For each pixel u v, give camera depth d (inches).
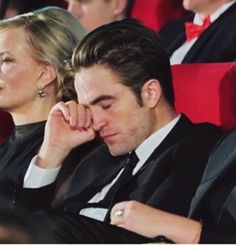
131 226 231.6
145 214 232.1
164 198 248.4
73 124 282.7
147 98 261.1
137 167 264.4
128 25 263.0
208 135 261.4
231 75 290.7
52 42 311.1
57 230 207.9
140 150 264.1
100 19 422.3
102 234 212.7
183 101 299.7
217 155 250.4
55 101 318.0
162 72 262.7
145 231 230.4
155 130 264.4
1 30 317.1
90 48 261.4
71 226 211.9
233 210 238.2
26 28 314.7
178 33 422.6
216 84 292.5
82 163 289.0
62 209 280.5
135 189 260.2
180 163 255.0
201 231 228.8
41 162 289.4
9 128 358.0
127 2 427.8
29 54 313.4
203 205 243.1
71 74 307.1
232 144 250.2
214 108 292.7
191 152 256.8
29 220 163.6
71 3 424.2
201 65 302.7
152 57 260.7
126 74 258.8
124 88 260.2
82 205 275.7
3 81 315.9
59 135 288.4
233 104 289.9
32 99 316.8
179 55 412.5
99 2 419.8
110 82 259.8
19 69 313.9
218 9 397.4
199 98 296.4
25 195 285.0
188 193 249.8
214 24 394.0
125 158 279.1
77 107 284.2
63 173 295.4
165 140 263.0
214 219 240.8
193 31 406.9
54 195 292.0
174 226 229.9
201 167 254.2
